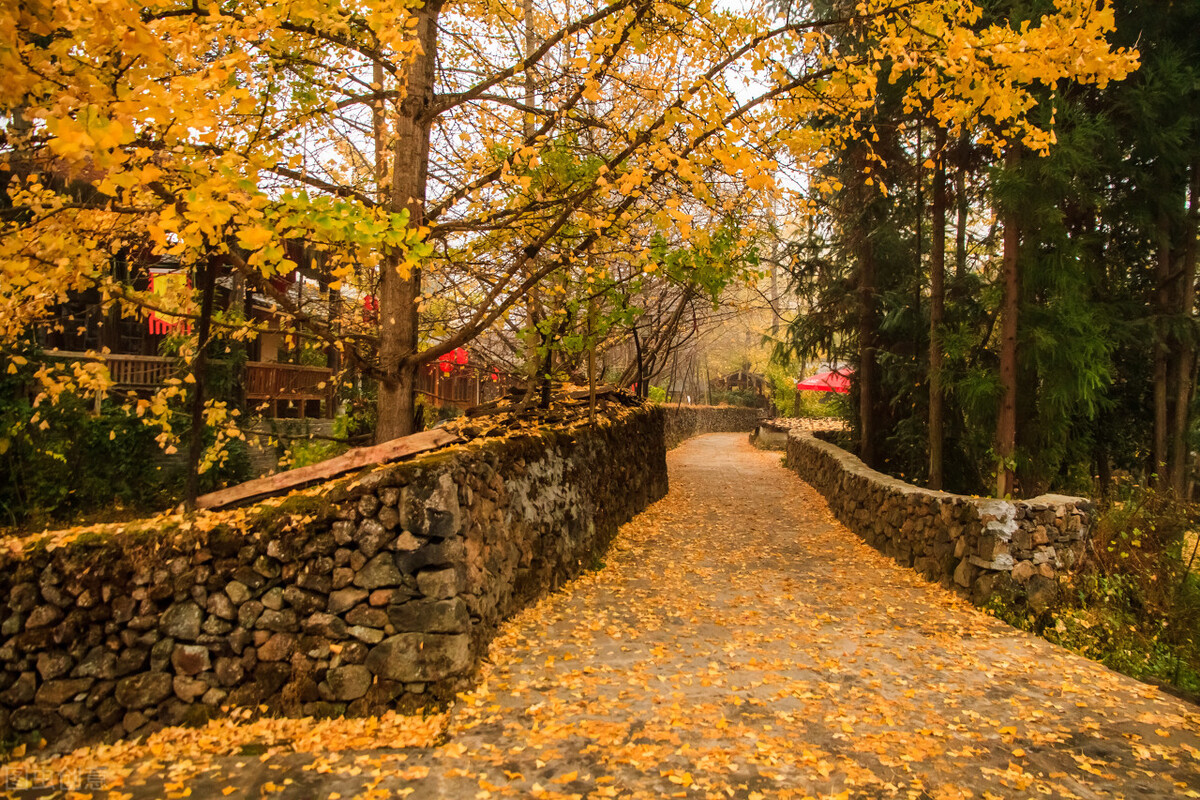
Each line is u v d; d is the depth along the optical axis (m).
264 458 10.09
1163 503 7.91
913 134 10.57
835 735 3.62
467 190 5.30
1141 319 8.66
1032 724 3.83
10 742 3.52
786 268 13.41
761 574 7.18
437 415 10.82
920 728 3.73
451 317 7.59
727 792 3.02
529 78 5.58
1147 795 3.09
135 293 4.30
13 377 7.73
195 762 3.27
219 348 9.24
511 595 5.23
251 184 2.74
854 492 9.93
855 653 4.92
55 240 3.29
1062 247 7.73
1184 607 6.25
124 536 3.77
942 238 9.48
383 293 5.50
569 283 6.73
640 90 4.64
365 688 3.75
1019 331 8.14
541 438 6.43
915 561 7.43
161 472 9.02
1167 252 9.14
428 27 5.36
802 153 4.86
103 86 2.31
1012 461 8.16
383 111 4.73
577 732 3.56
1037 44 3.82
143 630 3.73
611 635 5.12
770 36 4.44
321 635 3.79
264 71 4.11
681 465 18.19
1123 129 8.23
